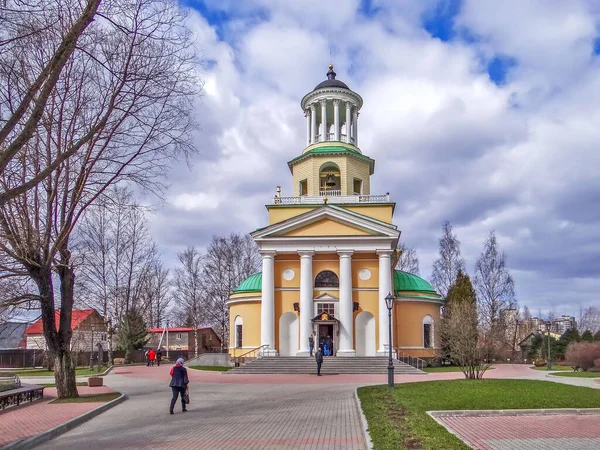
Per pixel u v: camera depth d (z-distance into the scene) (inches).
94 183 767.1
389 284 1664.6
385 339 1632.6
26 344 2802.7
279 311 1707.7
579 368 1526.8
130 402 872.9
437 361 1753.2
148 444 517.7
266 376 1379.2
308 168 1891.0
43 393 981.2
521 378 1150.3
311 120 1972.2
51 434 572.7
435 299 1800.0
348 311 1656.0
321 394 921.5
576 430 555.8
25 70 627.2
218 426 612.4
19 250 794.8
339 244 1692.9
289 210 1820.9
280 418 661.3
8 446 494.3
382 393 837.8
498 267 2447.1
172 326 3447.3
